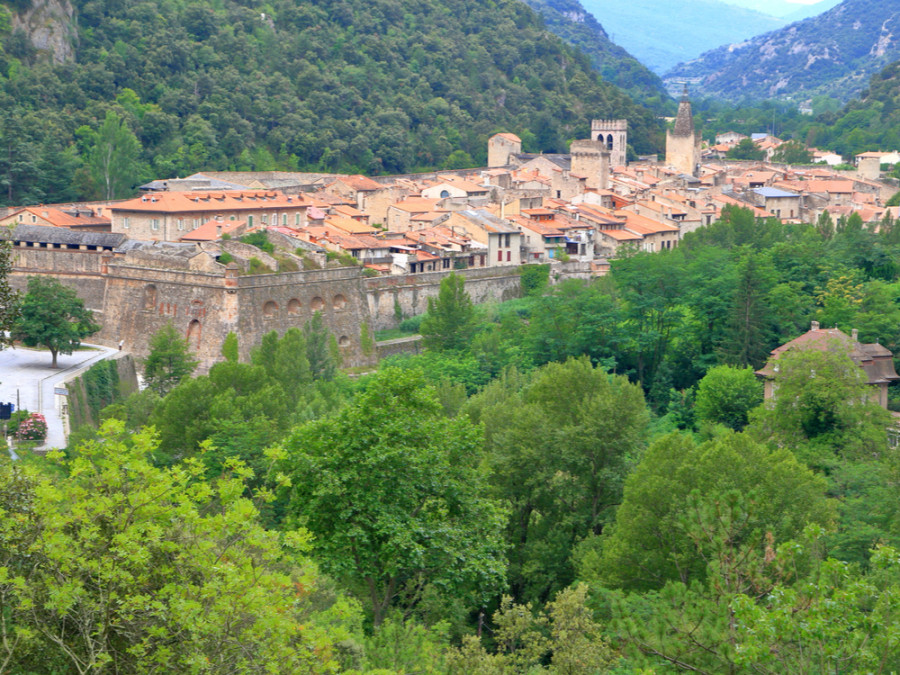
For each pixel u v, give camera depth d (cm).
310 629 5128
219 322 19312
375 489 8000
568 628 6938
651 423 16788
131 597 4634
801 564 6988
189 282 19675
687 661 5894
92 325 18075
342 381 17112
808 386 14288
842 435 13750
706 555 7206
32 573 4594
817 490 9100
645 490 8888
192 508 4894
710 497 7144
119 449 4953
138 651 4544
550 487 10631
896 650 4928
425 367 18825
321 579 7050
